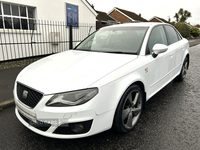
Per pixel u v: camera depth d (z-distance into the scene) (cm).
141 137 232
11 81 451
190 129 250
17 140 229
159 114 295
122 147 212
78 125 187
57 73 213
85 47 335
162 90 410
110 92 197
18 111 239
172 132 242
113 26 364
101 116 193
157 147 212
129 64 231
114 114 209
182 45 414
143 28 312
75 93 181
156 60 282
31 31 749
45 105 182
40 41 791
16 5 702
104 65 222
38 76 215
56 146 216
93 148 211
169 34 380
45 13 792
